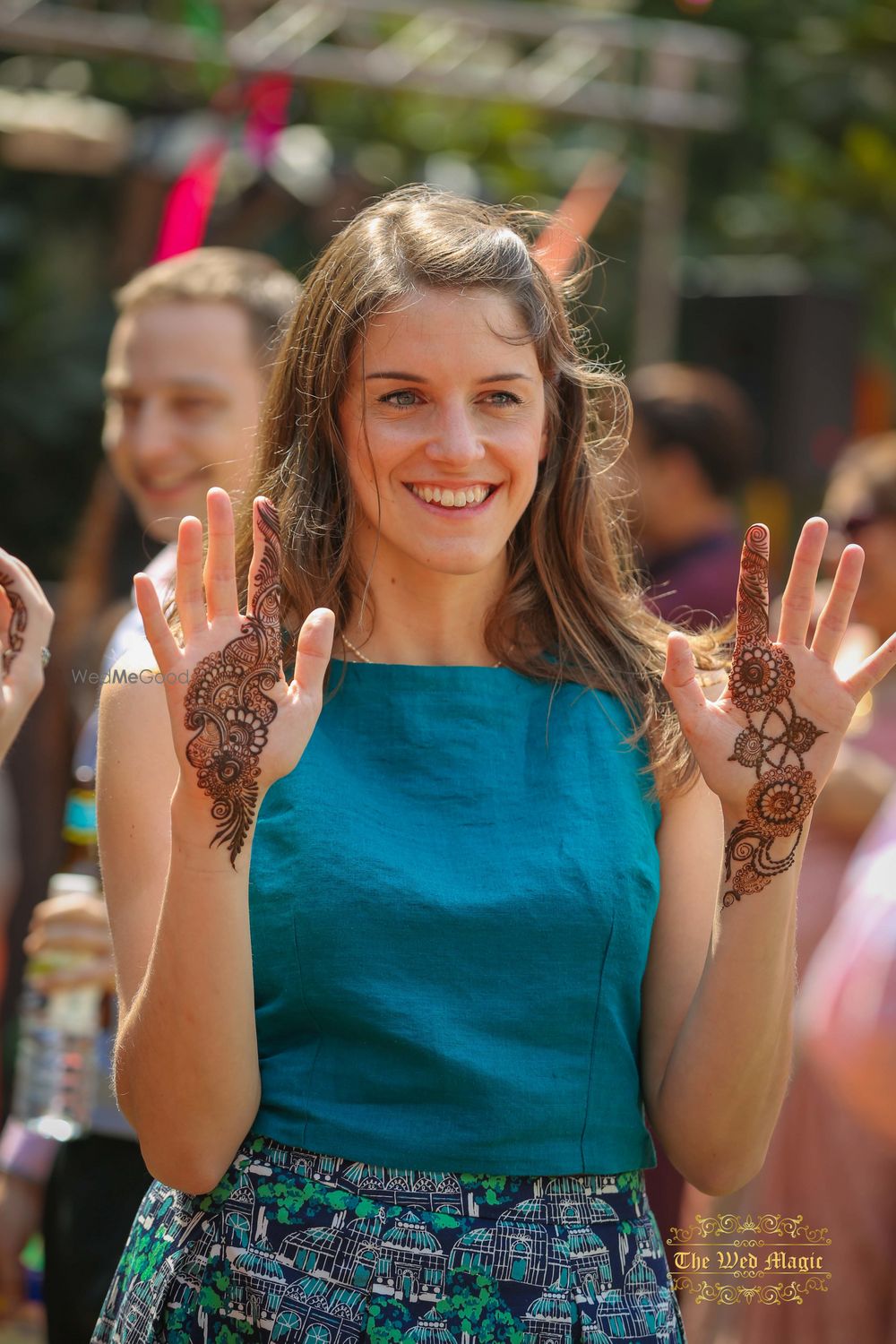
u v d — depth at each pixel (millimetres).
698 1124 2475
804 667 2400
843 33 10766
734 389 9039
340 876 2393
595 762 2572
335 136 9977
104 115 8961
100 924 3488
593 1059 2451
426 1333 2301
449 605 2656
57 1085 3348
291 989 2404
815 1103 4359
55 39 7707
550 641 2725
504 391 2531
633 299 10406
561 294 2705
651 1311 2451
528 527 2738
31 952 3504
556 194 9969
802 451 8852
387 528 2555
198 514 3871
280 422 2721
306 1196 2363
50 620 2506
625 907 2467
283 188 8375
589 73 8531
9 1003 6059
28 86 9617
